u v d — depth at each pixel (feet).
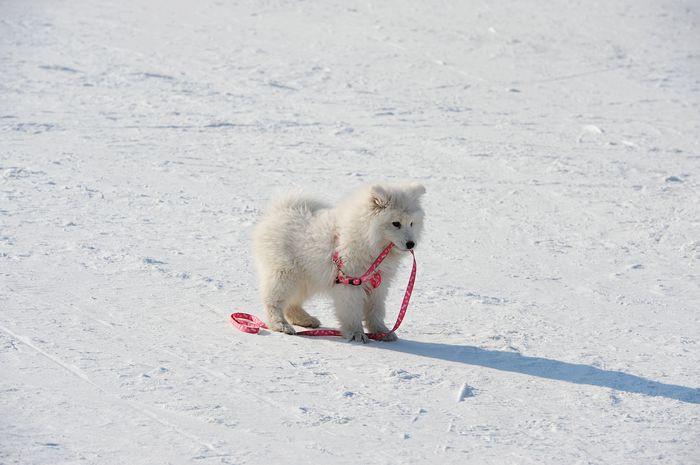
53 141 71.15
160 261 42.42
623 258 49.26
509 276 44.78
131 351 30.01
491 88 109.60
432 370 30.30
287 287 33.86
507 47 135.44
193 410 25.18
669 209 60.64
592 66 125.39
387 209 31.89
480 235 53.01
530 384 29.35
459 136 82.99
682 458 23.58
